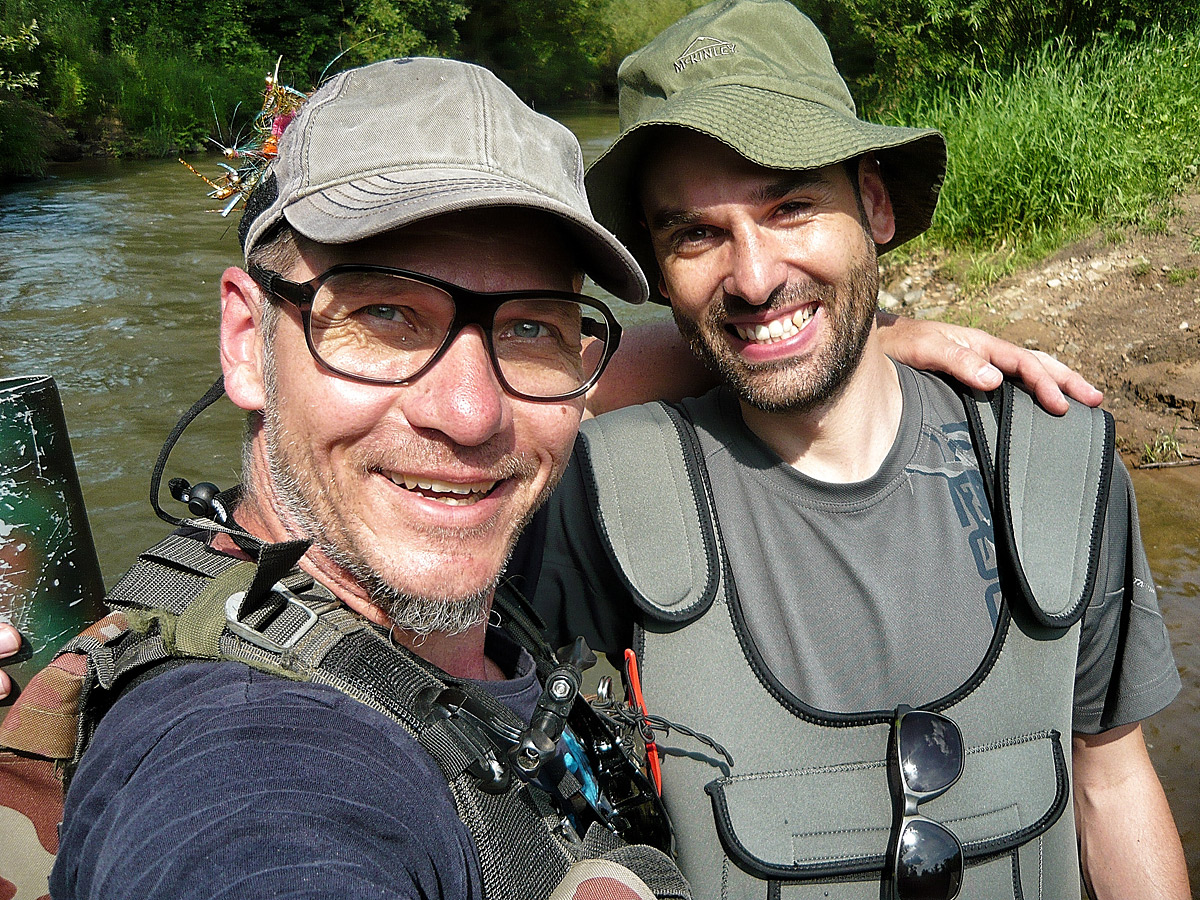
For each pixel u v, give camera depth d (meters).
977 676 0.66
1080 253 2.38
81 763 0.40
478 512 0.49
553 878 0.43
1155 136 2.63
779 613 0.67
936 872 0.61
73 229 3.74
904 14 4.13
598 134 7.21
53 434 0.61
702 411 0.74
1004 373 0.75
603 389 0.83
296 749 0.37
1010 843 0.64
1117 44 3.27
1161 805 0.75
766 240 0.67
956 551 0.68
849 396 0.69
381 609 0.50
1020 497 0.69
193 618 0.43
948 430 0.72
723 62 0.70
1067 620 0.67
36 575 0.61
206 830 0.34
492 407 0.47
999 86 3.23
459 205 0.43
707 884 0.65
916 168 0.78
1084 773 0.77
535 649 0.60
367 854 0.36
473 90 0.48
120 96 6.59
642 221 0.79
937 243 2.63
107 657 0.44
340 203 0.45
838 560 0.67
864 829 0.64
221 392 0.52
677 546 0.69
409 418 0.47
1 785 0.45
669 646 0.67
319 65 8.53
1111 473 0.71
